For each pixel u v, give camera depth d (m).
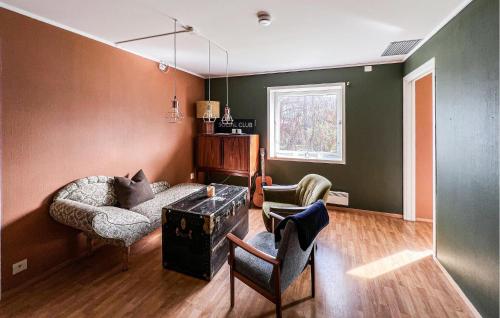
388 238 3.15
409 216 3.73
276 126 4.61
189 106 4.52
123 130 3.23
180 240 2.39
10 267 2.14
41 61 2.32
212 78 4.89
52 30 2.40
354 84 4.00
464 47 2.00
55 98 2.45
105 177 2.93
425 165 3.68
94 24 2.49
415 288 2.19
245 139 4.27
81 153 2.72
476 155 1.85
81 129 2.71
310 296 2.10
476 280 1.86
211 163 4.52
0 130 2.05
